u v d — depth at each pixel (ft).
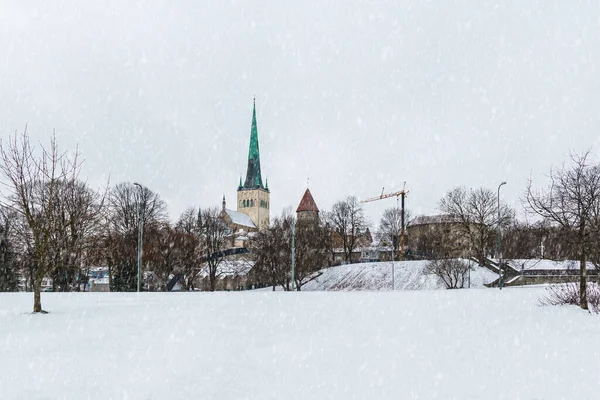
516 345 36.60
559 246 82.99
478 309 63.72
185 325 48.88
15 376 26.43
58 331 44.06
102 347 35.50
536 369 28.60
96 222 82.74
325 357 32.27
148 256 206.49
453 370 28.45
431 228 331.77
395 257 319.88
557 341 38.14
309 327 47.52
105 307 70.38
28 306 71.26
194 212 269.85
